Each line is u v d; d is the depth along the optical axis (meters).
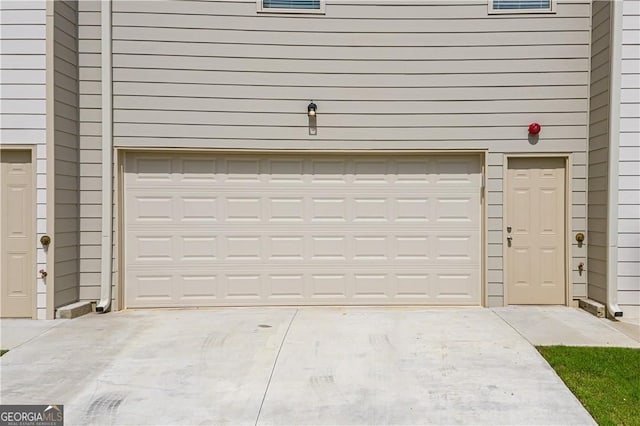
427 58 6.68
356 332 5.59
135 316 6.32
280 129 6.67
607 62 6.21
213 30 6.62
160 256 6.71
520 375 4.39
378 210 6.74
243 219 6.74
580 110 6.64
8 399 3.98
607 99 6.20
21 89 6.02
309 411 3.80
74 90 6.50
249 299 6.75
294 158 6.76
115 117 6.58
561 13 6.62
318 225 6.74
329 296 6.77
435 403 3.91
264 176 6.76
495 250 6.68
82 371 4.50
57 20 6.11
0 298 6.12
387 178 6.74
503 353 4.90
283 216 6.76
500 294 6.70
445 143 6.68
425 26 6.65
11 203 6.10
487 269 6.69
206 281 6.73
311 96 6.67
